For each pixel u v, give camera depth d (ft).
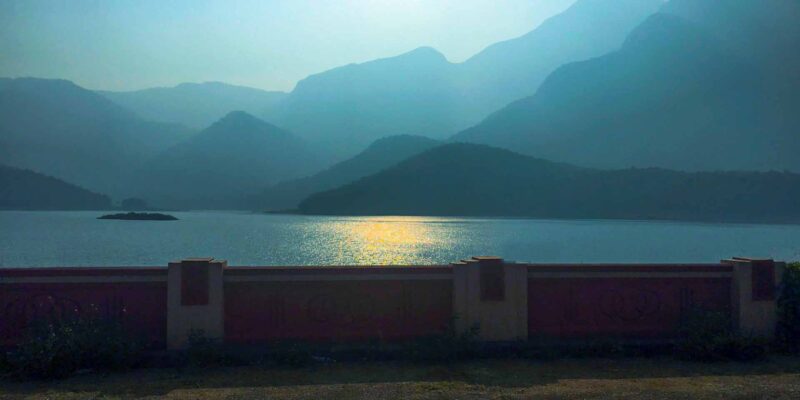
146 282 29.35
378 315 30.58
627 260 215.92
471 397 23.03
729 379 25.94
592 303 31.76
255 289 30.01
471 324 30.25
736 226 434.30
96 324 28.27
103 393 23.53
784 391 23.95
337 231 388.78
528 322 31.19
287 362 28.04
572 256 231.71
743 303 31.68
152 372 26.96
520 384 24.98
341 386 24.57
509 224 477.36
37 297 28.73
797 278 31.71
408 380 25.55
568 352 29.96
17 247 255.91
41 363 25.46
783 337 31.42
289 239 311.47
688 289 32.27
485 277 30.45
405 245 274.57
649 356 30.30
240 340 29.78
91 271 29.09
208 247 258.78
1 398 22.89
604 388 24.38
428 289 30.86
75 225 456.45
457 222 513.04
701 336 29.84
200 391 23.82
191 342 28.32
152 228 422.82
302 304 30.25
